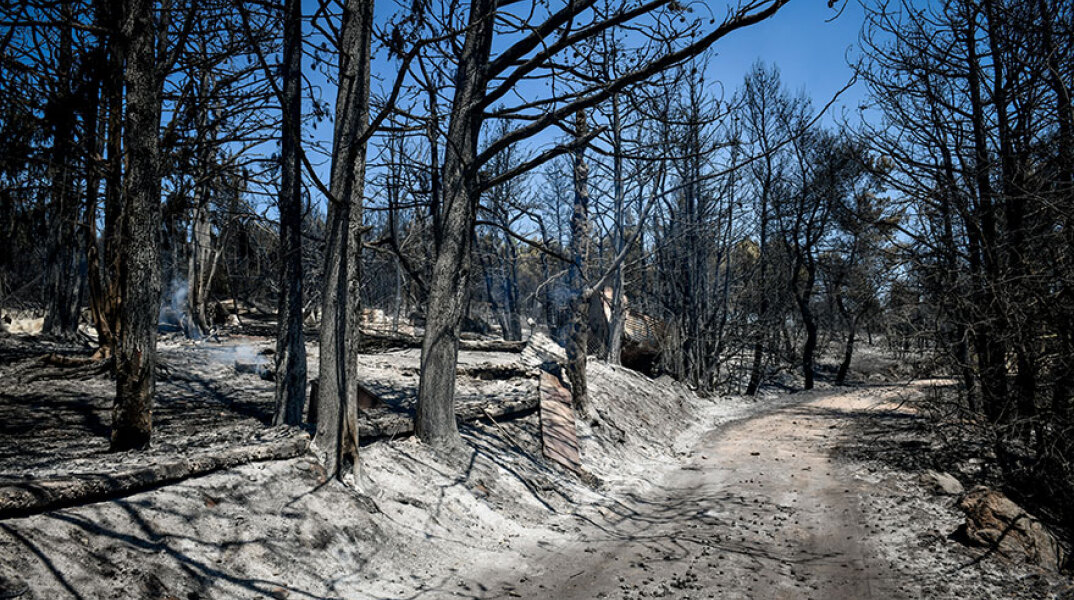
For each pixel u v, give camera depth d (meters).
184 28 8.30
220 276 27.97
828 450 16.36
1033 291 11.38
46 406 9.95
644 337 29.53
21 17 7.30
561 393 16.33
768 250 39.94
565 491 11.43
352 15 8.51
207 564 5.64
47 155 9.09
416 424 10.54
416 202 10.98
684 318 34.62
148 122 7.37
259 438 8.11
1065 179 12.26
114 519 5.53
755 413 25.84
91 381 11.77
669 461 16.28
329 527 6.99
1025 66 13.28
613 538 9.23
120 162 8.48
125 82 7.34
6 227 10.23
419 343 22.33
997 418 12.04
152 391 7.58
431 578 6.93
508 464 11.29
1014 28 13.51
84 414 9.73
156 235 7.54
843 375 39.34
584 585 7.16
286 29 9.08
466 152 10.91
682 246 33.47
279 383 9.16
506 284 38.25
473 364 17.81
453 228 10.80
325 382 8.12
